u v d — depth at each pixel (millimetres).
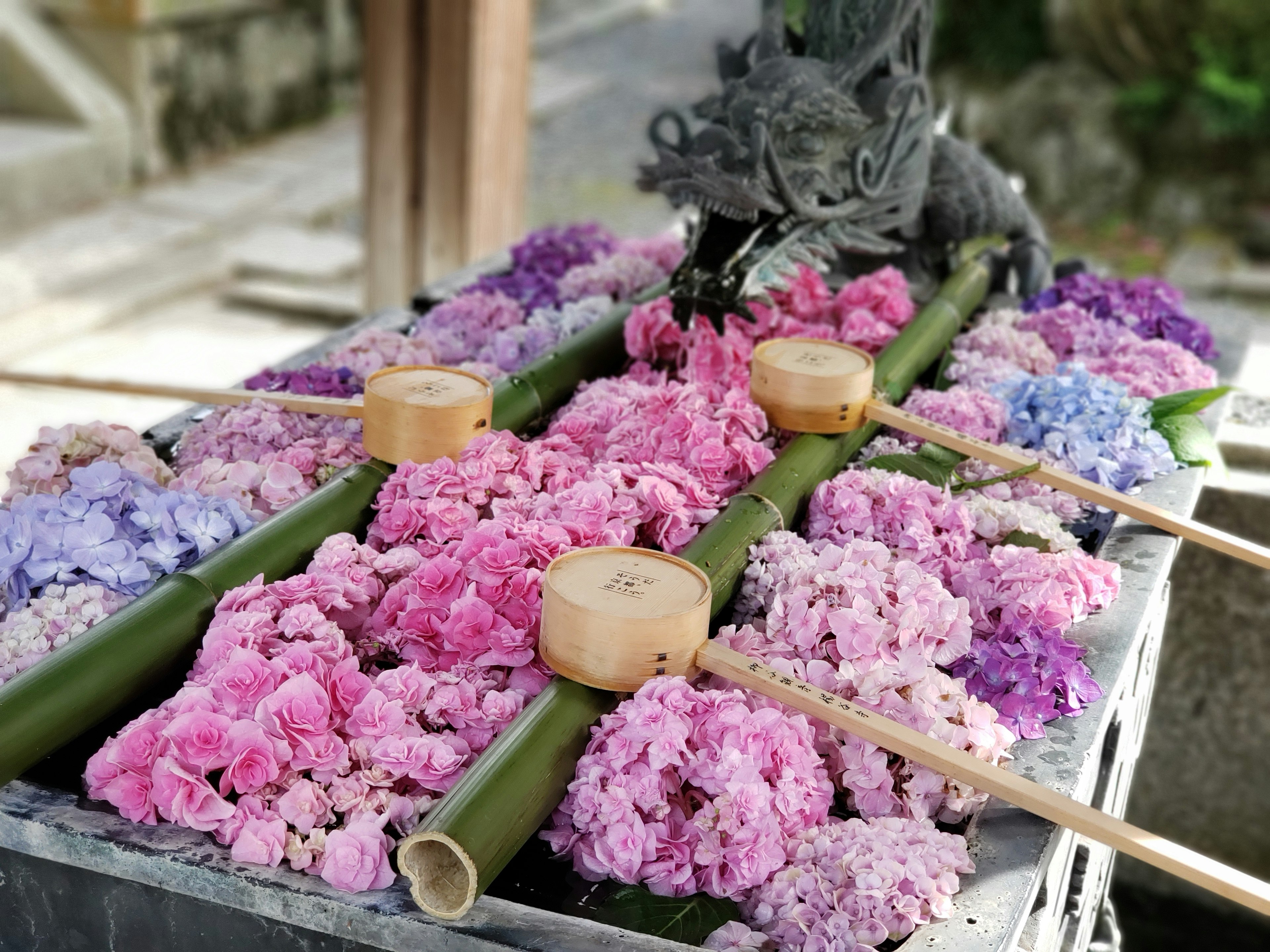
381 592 1577
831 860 1267
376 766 1313
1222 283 6805
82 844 1260
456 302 2564
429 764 1308
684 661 1375
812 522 1849
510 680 1468
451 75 4270
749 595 1656
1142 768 3010
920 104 2443
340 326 5707
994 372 2342
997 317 2652
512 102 4488
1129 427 2123
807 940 1189
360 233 6840
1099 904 2141
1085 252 7438
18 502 1757
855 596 1475
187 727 1274
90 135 6938
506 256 3150
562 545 1556
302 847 1237
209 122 7754
